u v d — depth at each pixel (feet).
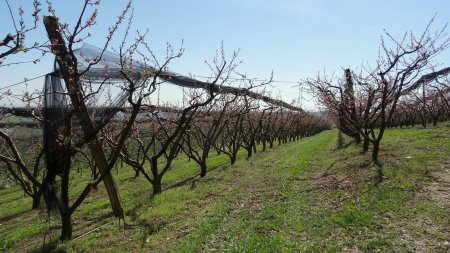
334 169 44.21
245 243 23.57
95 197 51.13
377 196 29.94
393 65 43.52
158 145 100.83
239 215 30.22
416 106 103.71
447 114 113.50
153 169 44.47
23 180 48.19
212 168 65.10
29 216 44.42
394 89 45.44
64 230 29.68
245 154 85.25
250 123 79.10
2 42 15.99
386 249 20.93
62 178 28.27
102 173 32.17
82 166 87.25
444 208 26.05
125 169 78.74
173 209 34.60
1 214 47.98
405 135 69.31
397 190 31.07
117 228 30.78
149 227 30.01
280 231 25.34
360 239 22.63
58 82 28.45
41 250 28.35
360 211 26.86
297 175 44.29
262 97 71.20
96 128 29.50
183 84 46.01
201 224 28.89
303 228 25.39
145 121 49.73
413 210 26.17
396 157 44.68
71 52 23.90
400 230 23.24
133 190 52.26
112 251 25.58
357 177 37.68
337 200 30.91
